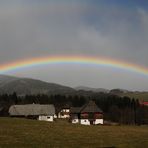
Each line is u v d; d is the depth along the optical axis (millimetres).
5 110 134625
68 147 44250
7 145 43625
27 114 120062
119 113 146875
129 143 48688
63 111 169250
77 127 77875
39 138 53062
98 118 133500
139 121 138250
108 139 56031
